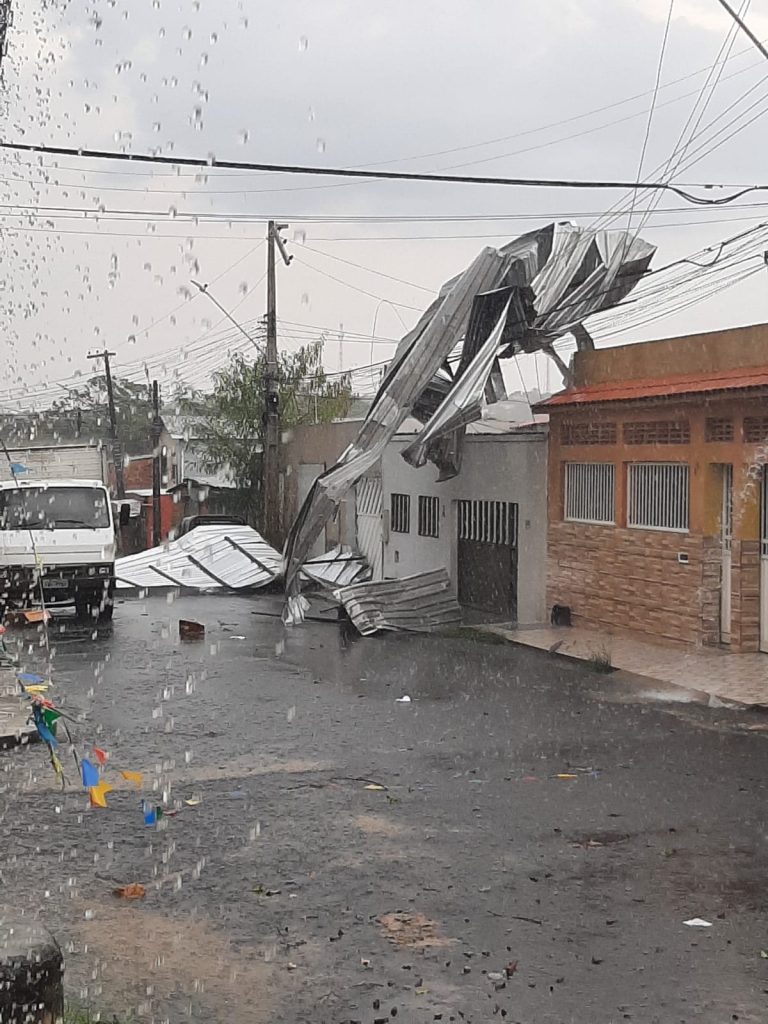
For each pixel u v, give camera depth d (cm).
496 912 598
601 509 1716
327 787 857
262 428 3244
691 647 1500
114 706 1193
